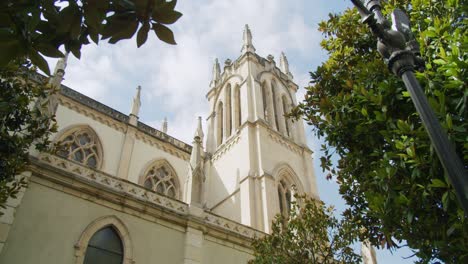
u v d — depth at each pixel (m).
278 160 36.81
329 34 13.83
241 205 32.31
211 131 45.31
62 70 25.41
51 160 19.59
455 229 8.03
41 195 18.36
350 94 11.61
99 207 19.94
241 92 42.72
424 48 9.45
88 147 30.44
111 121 33.19
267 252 18.53
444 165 4.96
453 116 8.09
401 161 8.57
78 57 3.92
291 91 47.72
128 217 20.69
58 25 3.62
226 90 46.94
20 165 13.03
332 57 13.34
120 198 20.77
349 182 11.73
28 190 18.02
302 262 17.97
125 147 32.31
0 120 12.82
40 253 17.02
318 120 11.53
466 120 7.86
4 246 16.17
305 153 40.44
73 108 31.25
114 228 19.98
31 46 3.66
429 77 8.90
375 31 6.32
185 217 22.78
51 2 3.59
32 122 13.98
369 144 10.24
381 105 9.66
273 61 48.75
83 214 19.19
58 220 18.27
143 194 22.20
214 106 47.91
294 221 19.08
